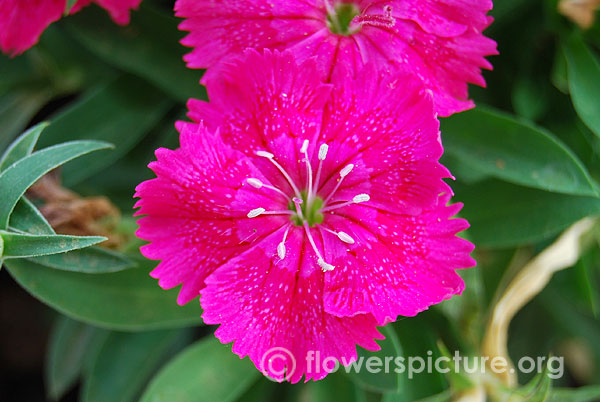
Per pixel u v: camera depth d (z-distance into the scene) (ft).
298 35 0.56
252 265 0.55
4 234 0.53
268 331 0.55
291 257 0.55
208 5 0.56
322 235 0.56
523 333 0.75
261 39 0.56
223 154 0.55
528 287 0.64
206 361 0.63
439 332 0.64
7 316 0.79
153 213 0.54
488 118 0.61
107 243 0.60
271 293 0.55
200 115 0.55
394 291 0.55
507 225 0.63
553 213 0.62
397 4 0.56
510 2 0.64
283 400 0.68
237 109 0.55
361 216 0.56
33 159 0.55
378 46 0.56
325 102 0.55
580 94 0.62
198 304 0.61
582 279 0.67
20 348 0.79
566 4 0.63
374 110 0.55
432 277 0.55
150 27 0.64
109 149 0.66
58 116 0.65
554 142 0.60
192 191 0.54
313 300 0.55
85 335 0.70
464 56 0.56
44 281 0.59
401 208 0.55
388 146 0.55
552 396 0.61
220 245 0.55
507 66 0.67
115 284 0.60
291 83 0.55
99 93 0.66
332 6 0.57
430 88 0.56
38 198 0.60
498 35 0.66
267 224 0.56
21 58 0.69
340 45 0.57
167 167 0.54
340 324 0.55
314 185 0.56
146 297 0.61
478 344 0.64
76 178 0.65
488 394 0.64
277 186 0.56
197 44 0.56
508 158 0.61
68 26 0.65
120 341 0.68
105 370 0.67
